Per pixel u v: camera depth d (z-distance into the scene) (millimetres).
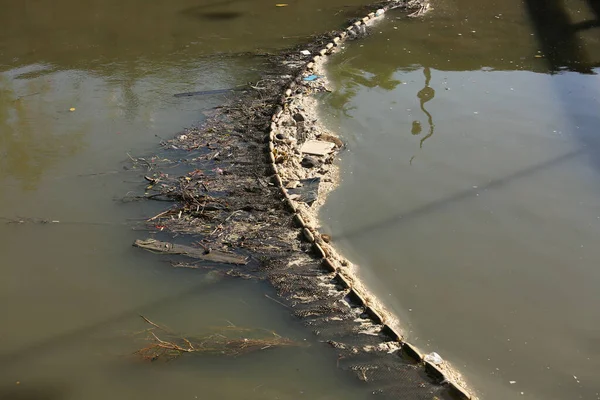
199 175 7914
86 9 13922
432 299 5934
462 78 10172
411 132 8664
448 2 13398
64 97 10109
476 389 4980
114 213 7273
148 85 10445
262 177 7816
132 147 8648
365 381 5047
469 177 7641
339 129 8844
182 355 5328
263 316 5766
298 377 5113
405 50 11359
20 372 5230
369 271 6305
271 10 13609
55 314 5852
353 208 7242
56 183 7875
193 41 12164
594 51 10836
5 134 9031
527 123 8703
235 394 4969
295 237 6754
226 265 6395
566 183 7422
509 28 11984
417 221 6965
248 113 9359
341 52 11430
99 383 5105
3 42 12320
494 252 6465
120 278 6273
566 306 5793
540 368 5176
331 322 5656
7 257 6594
